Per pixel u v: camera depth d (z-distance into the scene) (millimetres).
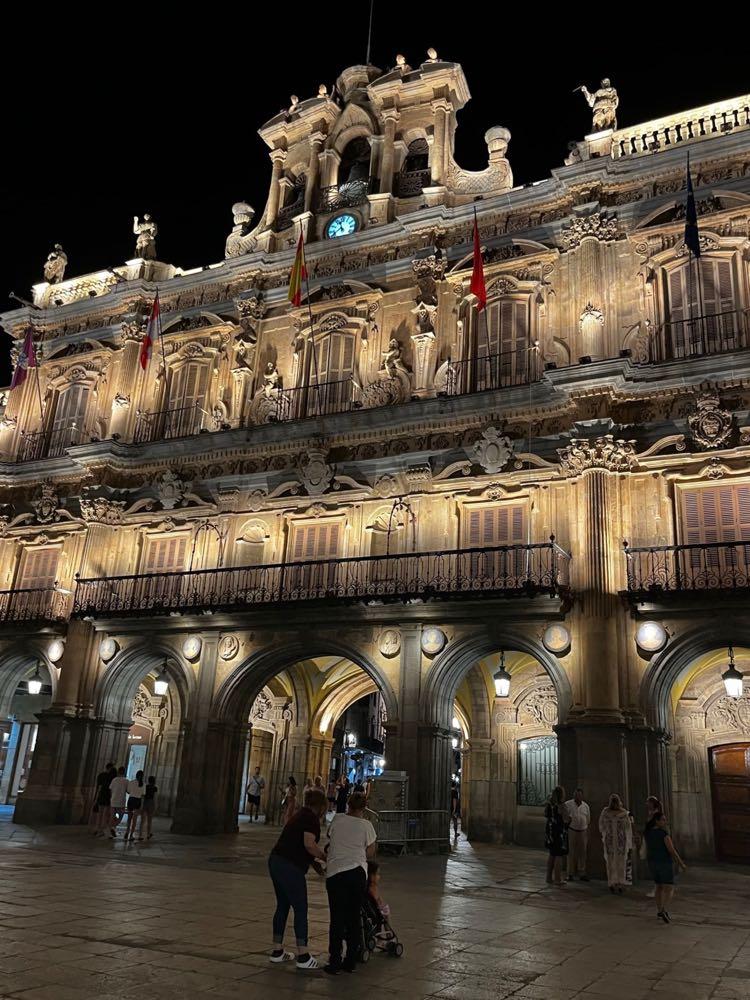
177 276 29406
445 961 8586
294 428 23828
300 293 25969
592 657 18234
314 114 28578
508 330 23062
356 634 21312
